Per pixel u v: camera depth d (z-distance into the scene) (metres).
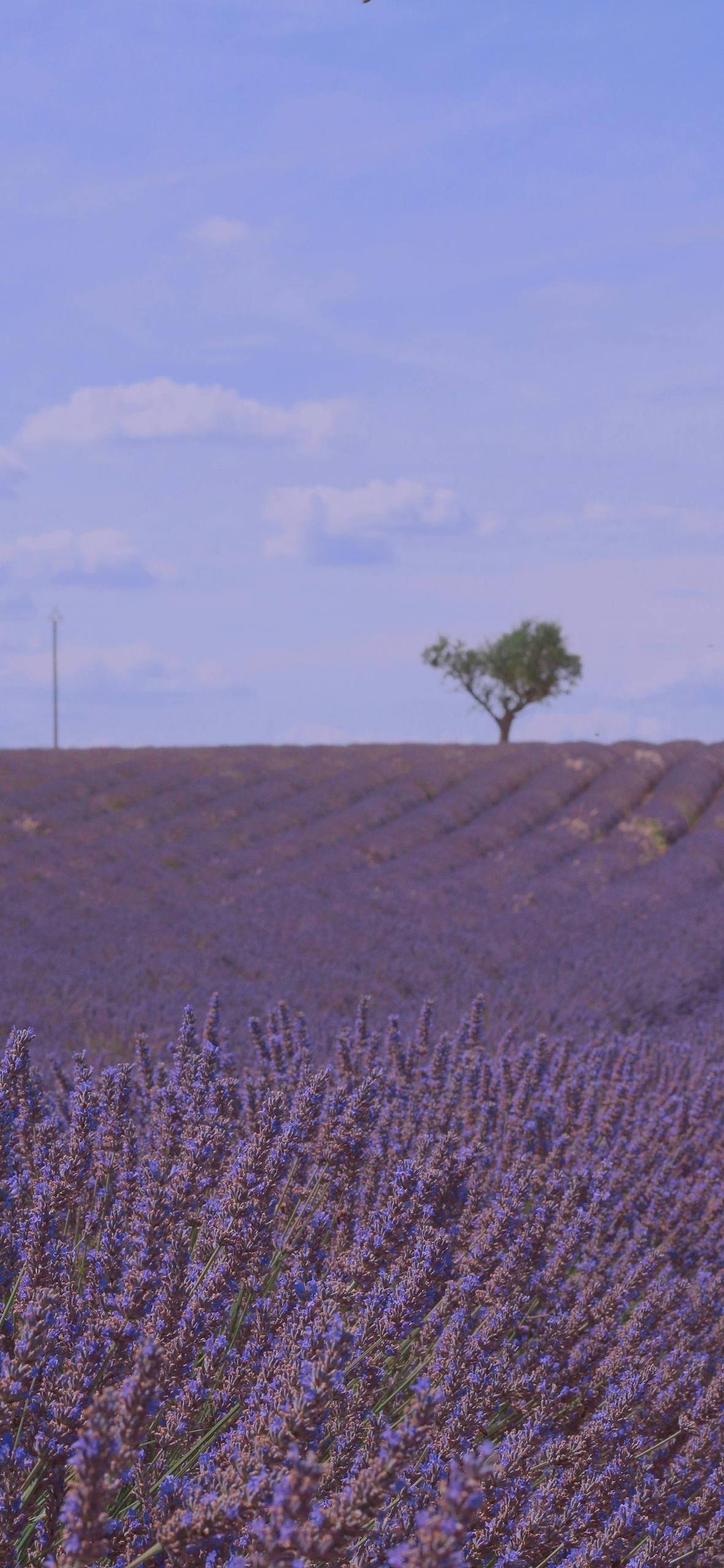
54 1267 3.41
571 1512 3.51
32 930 17.06
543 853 29.20
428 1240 3.96
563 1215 5.04
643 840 31.00
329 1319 3.17
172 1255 3.50
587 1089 7.35
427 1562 1.90
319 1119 4.83
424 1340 3.95
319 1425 2.90
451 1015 11.79
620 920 19.95
